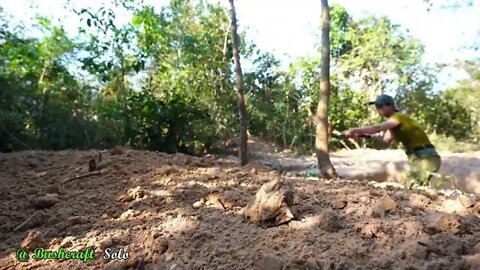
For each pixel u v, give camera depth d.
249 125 13.67
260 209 2.42
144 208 2.85
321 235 2.21
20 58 9.45
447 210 2.62
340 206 2.64
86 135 8.62
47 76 9.93
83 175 3.82
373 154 11.34
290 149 12.90
